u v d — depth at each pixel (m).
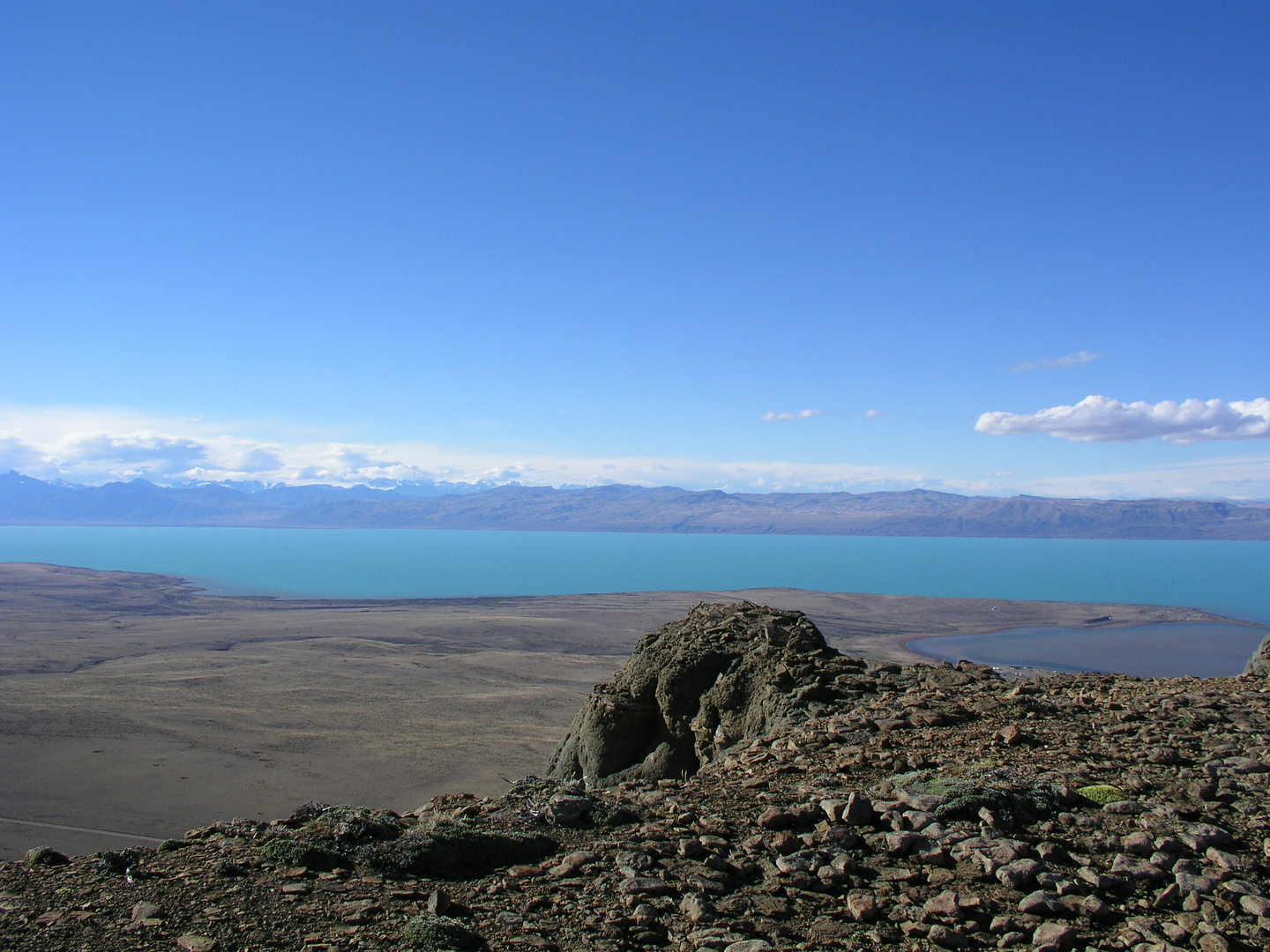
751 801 9.89
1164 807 8.91
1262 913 6.69
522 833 8.51
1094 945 6.37
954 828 8.39
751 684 17.84
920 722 13.80
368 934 6.07
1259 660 18.33
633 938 6.43
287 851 7.47
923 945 6.39
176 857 7.40
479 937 6.25
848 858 7.77
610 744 19.09
